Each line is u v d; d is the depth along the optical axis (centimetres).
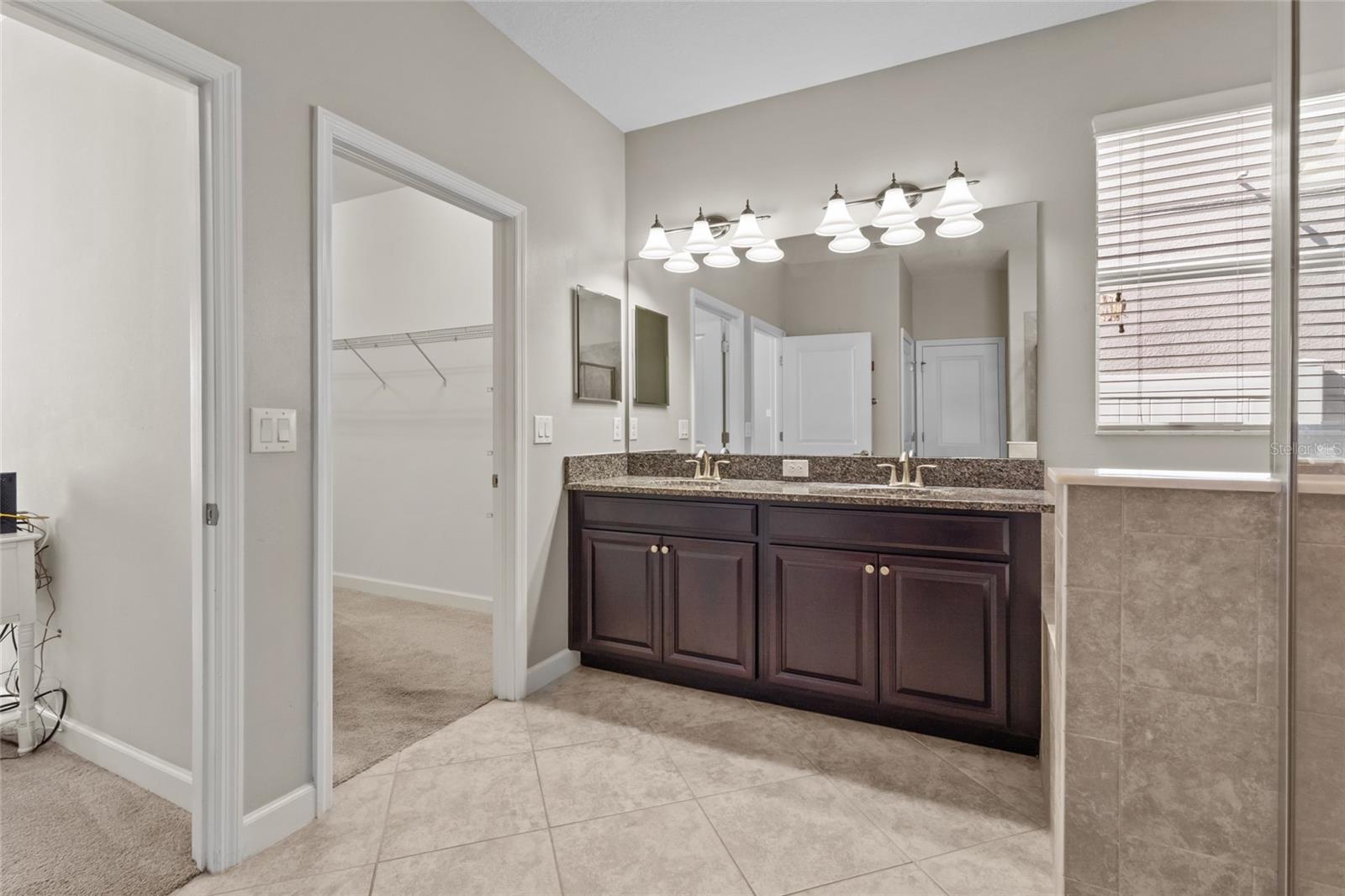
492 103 234
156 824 166
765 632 237
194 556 150
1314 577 102
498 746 210
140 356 175
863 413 270
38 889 143
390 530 403
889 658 216
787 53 253
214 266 147
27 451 211
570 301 280
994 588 201
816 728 222
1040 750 196
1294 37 113
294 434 165
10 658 222
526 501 250
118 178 180
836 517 223
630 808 175
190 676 169
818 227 270
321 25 173
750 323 291
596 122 298
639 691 256
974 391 250
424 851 158
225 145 148
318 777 171
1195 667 121
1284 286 119
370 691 255
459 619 353
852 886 145
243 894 143
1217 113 213
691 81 273
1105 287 231
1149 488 123
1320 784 100
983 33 240
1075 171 235
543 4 224
